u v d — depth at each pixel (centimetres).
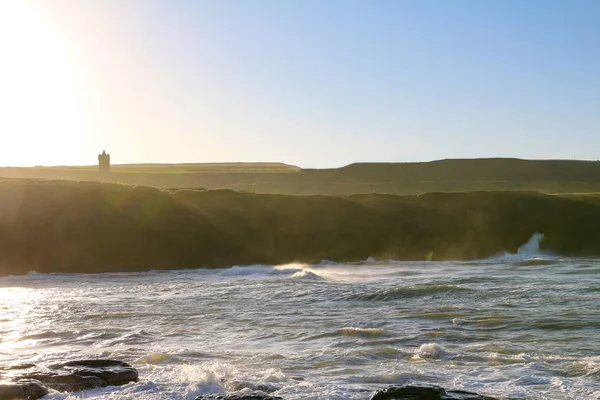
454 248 5016
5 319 2280
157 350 1745
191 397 1239
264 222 5031
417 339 1842
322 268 4309
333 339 1864
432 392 1163
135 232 4650
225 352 1708
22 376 1315
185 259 4559
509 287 2841
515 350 1664
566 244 5075
